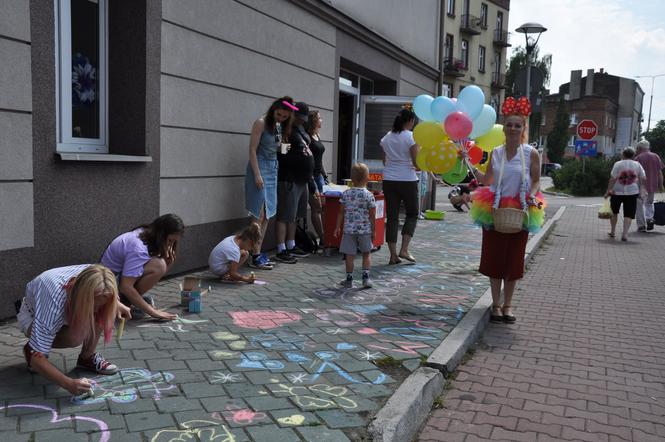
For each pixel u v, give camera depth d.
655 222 12.34
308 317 4.79
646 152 12.62
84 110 5.18
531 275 7.73
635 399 3.75
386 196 7.21
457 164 6.00
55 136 4.47
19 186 4.21
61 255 4.60
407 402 3.16
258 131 6.29
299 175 6.89
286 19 7.82
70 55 4.94
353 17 10.04
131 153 5.44
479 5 42.34
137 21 5.29
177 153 5.86
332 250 7.84
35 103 4.28
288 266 6.82
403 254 7.36
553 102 72.50
